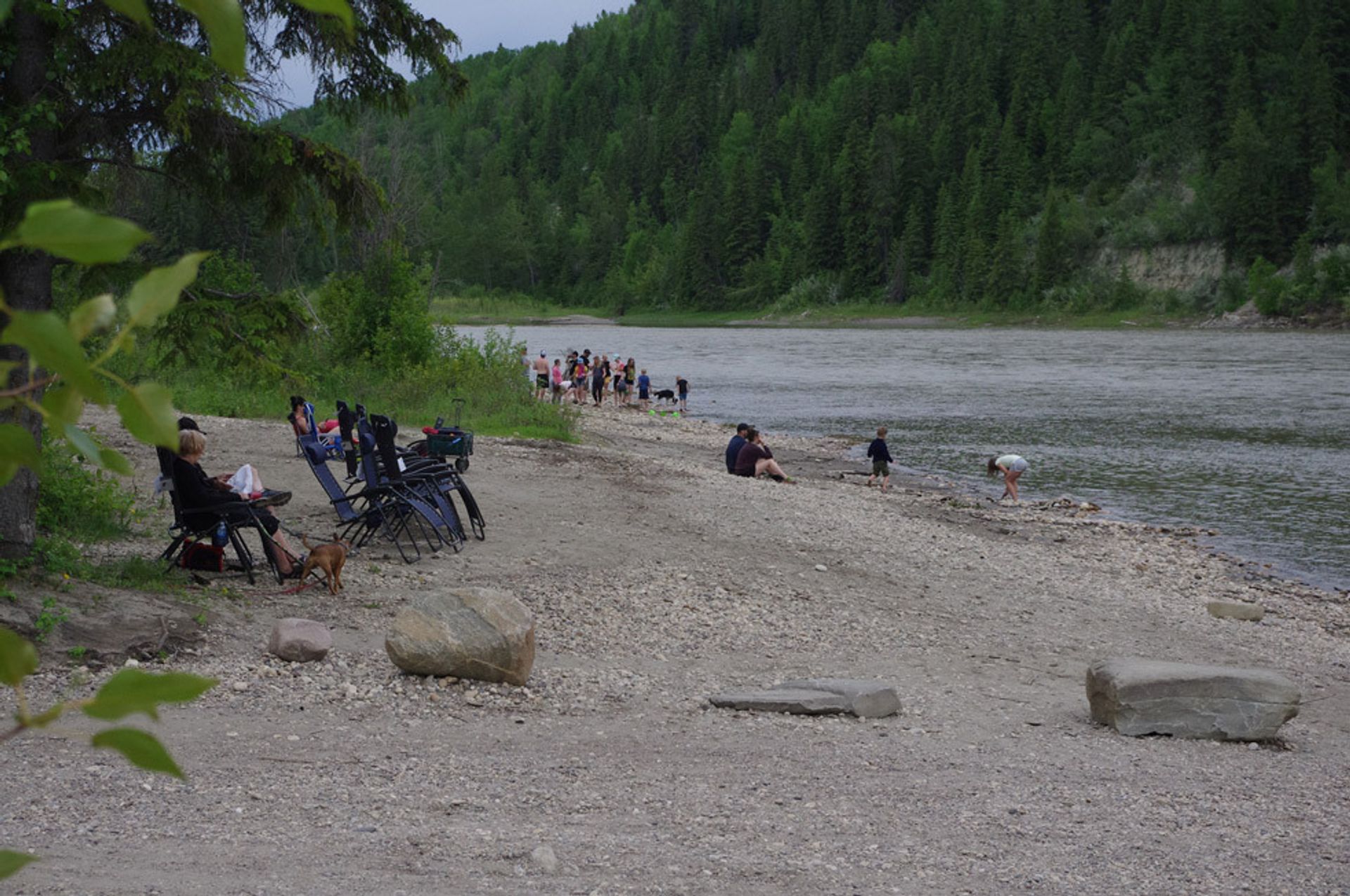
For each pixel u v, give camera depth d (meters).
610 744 7.30
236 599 9.51
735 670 9.56
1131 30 167.25
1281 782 7.60
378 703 7.63
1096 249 139.88
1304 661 12.24
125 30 8.28
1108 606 14.02
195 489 9.83
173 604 8.77
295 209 10.23
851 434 36.03
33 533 8.50
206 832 5.25
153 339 9.98
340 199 10.12
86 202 8.99
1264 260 122.06
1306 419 39.81
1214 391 50.34
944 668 10.37
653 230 195.75
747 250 168.25
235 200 10.20
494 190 185.75
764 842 5.75
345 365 28.52
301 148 9.75
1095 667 9.02
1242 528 21.84
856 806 6.44
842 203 156.50
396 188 46.12
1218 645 12.58
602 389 42.91
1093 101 163.50
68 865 4.70
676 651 9.96
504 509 15.19
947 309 142.62
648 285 170.88
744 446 23.08
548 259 185.12
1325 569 18.59
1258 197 127.56
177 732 6.66
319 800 5.84
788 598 12.34
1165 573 17.25
